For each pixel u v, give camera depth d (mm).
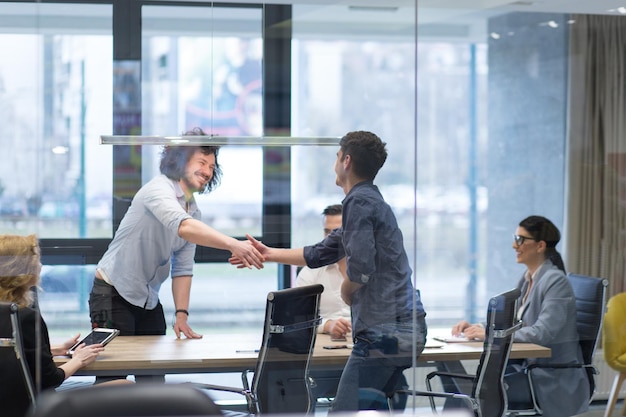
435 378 3662
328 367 3574
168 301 3477
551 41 3789
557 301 3760
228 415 3500
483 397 3693
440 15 3672
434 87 3674
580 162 3809
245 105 3553
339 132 3600
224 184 3531
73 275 3436
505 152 3738
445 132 3684
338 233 3586
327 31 3605
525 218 3758
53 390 3391
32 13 3438
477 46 3715
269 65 3566
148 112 3498
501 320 3721
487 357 3705
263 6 3564
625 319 3832
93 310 3434
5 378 3371
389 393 3619
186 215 3494
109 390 1999
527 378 3742
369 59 3629
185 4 3520
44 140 3441
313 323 3570
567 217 3793
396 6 3635
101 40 3477
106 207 3463
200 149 3512
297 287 3568
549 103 3801
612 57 3844
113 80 3479
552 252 3775
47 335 3400
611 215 3828
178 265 3492
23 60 3438
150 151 3486
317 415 3553
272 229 3549
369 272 3598
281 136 3568
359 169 3611
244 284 3521
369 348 3607
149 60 3502
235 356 3510
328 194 3590
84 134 3461
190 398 2031
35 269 3412
